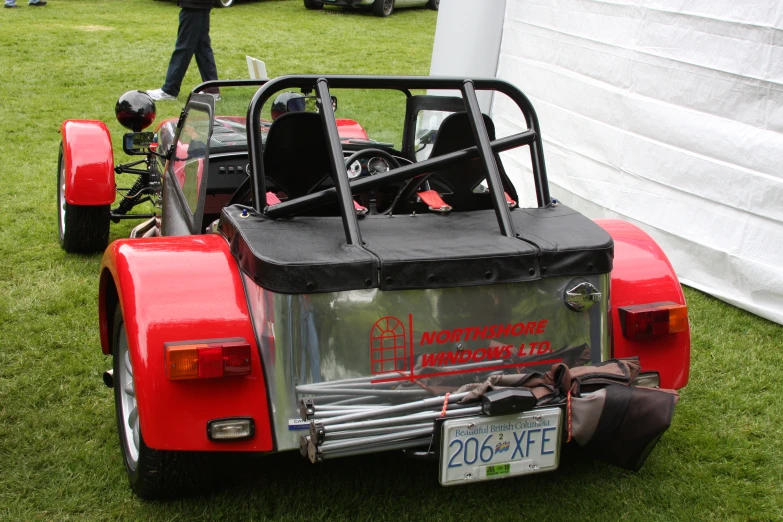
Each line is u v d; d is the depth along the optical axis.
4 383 3.33
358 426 2.09
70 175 4.54
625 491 2.73
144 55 12.34
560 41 5.59
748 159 4.36
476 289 2.23
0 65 11.19
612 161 5.23
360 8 18.94
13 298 4.21
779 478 2.86
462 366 2.28
